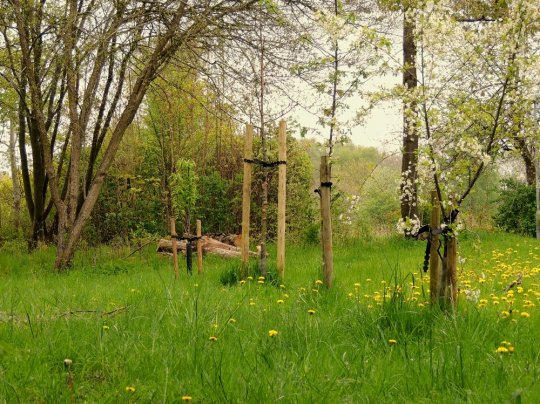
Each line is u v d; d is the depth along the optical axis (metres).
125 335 4.91
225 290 8.21
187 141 23.50
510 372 4.16
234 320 5.52
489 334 5.13
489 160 5.88
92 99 15.59
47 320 5.40
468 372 4.09
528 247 15.16
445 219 6.12
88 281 11.42
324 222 8.20
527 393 3.68
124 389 3.83
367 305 6.20
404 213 17.77
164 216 22.09
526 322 5.60
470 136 6.25
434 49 6.13
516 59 5.92
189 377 4.04
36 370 4.12
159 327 5.31
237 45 13.81
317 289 7.89
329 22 6.59
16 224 28.44
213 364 4.18
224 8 13.78
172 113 21.94
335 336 5.24
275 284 9.05
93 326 5.22
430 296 5.99
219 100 15.29
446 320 5.37
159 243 16.70
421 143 6.20
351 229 17.80
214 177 22.31
